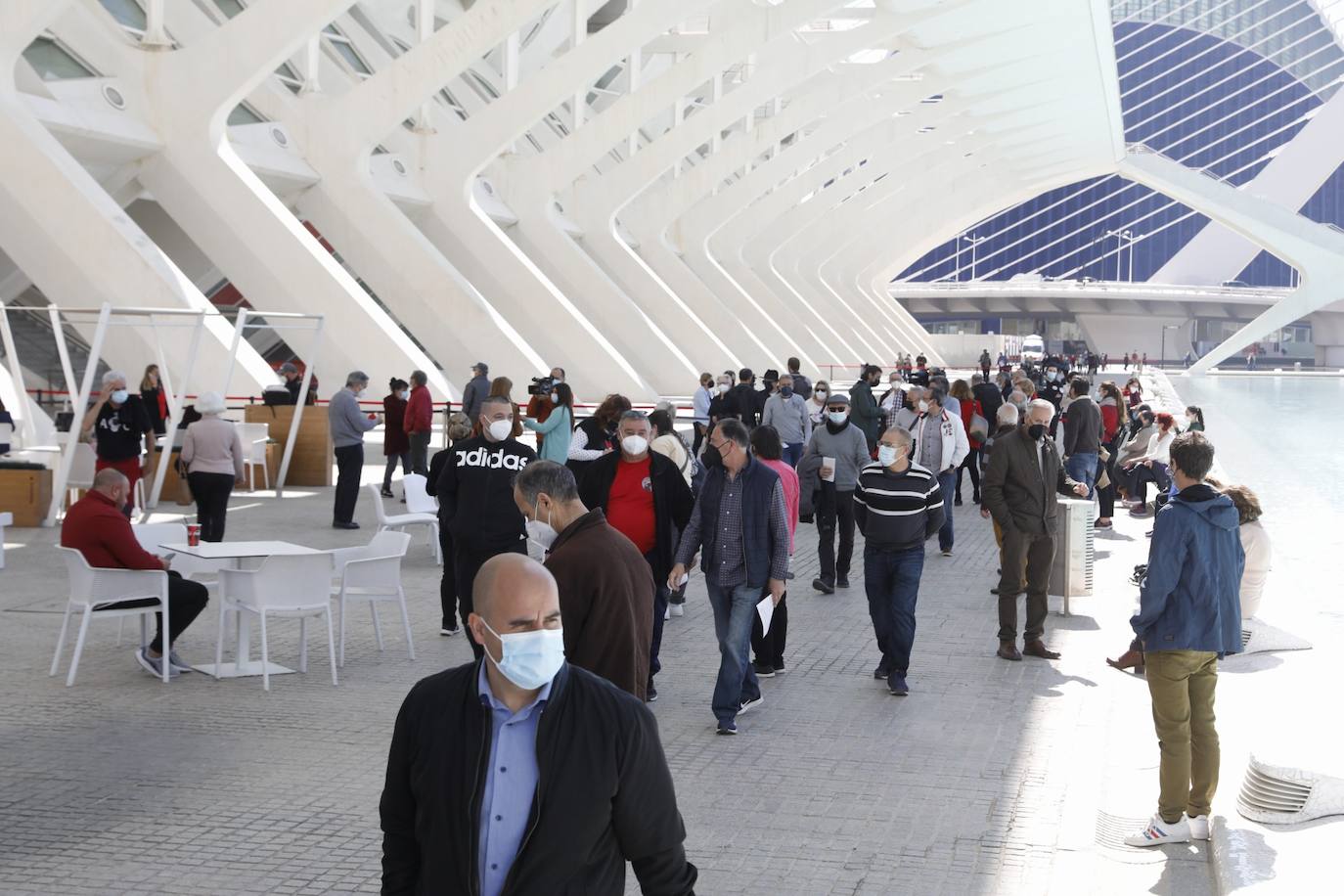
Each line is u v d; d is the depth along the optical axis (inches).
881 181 2438.5
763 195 2103.8
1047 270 5246.1
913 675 350.6
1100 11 1617.9
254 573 323.0
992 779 262.5
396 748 114.0
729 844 224.8
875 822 237.0
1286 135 5118.1
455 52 1086.4
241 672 339.6
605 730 110.7
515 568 109.4
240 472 479.8
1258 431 1430.9
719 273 1961.1
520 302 1272.1
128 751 272.5
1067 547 436.8
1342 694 298.4
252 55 941.2
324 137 1120.8
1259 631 346.9
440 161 1274.6
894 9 1421.0
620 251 1608.0
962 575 510.9
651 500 299.6
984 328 5315.0
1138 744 283.1
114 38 966.4
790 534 294.0
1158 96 5172.2
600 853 111.7
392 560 359.6
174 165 967.6
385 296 1125.7
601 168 1797.5
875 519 328.2
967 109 2033.7
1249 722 273.4
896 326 3058.6
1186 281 4874.5
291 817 235.5
